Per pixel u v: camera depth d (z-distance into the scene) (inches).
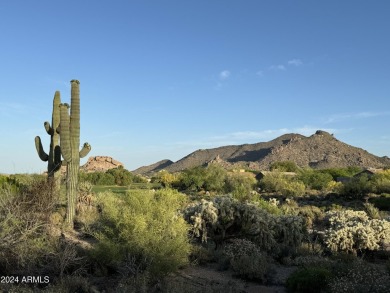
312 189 1883.6
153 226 415.8
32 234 418.0
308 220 722.8
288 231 526.9
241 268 409.4
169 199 569.9
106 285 350.0
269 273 413.4
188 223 525.0
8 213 391.5
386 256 507.5
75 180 629.3
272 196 1535.4
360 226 511.2
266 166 6131.9
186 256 422.6
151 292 332.2
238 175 1884.8
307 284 353.7
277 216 562.3
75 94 650.2
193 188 1748.3
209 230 526.6
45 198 509.0
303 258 471.2
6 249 364.2
